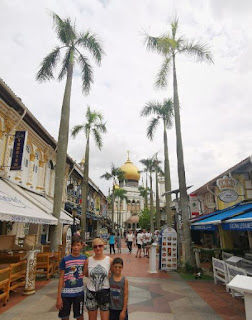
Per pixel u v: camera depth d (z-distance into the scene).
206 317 5.25
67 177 19.56
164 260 11.17
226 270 7.42
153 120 21.19
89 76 13.80
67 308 3.86
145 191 49.66
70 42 13.05
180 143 12.27
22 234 13.06
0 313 5.29
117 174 39.62
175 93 13.01
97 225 36.56
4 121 10.63
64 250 10.39
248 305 3.08
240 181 11.44
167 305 6.09
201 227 10.70
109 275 3.83
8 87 9.20
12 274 6.50
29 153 13.46
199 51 12.89
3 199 7.61
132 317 5.23
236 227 7.77
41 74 12.82
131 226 61.00
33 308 5.63
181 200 11.53
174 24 13.59
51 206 13.66
